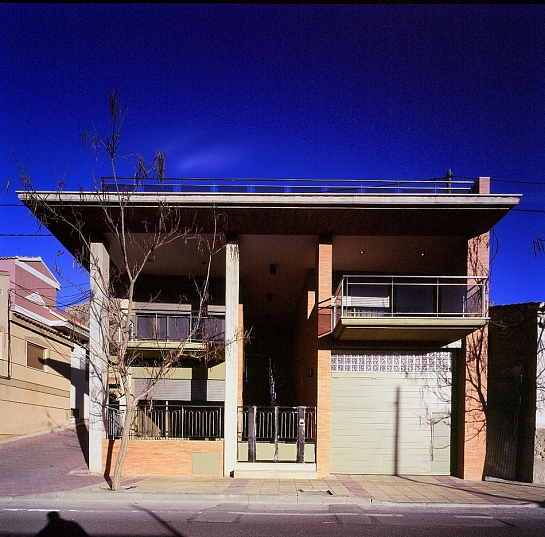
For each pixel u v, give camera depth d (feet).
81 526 24.36
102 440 39.11
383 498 30.50
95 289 39.88
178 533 23.20
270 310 75.72
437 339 40.86
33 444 56.03
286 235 42.27
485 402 39.37
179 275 55.11
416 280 49.52
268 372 78.33
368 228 40.78
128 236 41.04
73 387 78.59
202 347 47.21
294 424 41.42
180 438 42.86
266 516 26.61
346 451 40.68
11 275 67.21
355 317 36.40
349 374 41.57
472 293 39.52
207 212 38.58
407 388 41.45
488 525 25.03
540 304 36.99
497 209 37.40
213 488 32.81
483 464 38.81
